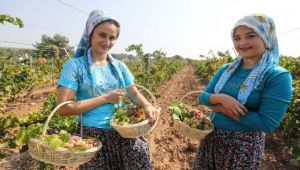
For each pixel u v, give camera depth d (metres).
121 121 2.80
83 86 2.81
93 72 2.81
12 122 3.48
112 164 2.94
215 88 2.86
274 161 5.68
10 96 11.89
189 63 86.50
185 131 2.85
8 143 3.33
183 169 5.34
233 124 2.68
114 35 2.79
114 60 3.03
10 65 15.26
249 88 2.54
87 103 2.67
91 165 2.85
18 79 11.89
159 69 19.81
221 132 2.75
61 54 23.84
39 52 19.89
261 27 2.44
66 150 2.38
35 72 16.98
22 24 3.66
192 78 27.77
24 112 10.20
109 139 2.90
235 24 2.54
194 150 6.15
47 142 2.39
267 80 2.48
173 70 28.33
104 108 2.90
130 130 2.70
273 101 2.44
